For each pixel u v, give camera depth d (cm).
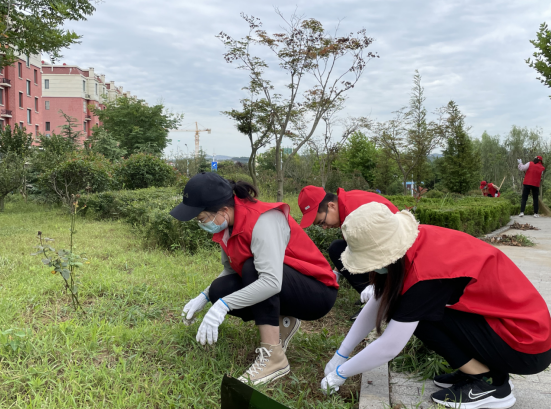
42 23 1016
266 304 252
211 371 254
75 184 1252
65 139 1878
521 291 213
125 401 215
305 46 843
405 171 1769
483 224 872
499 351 212
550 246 781
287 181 1789
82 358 259
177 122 3612
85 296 383
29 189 1532
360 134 2984
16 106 3909
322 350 302
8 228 794
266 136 981
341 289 431
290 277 265
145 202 845
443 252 209
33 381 223
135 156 1356
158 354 274
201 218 254
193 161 2748
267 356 254
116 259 532
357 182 2130
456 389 228
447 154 2047
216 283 277
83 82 5841
